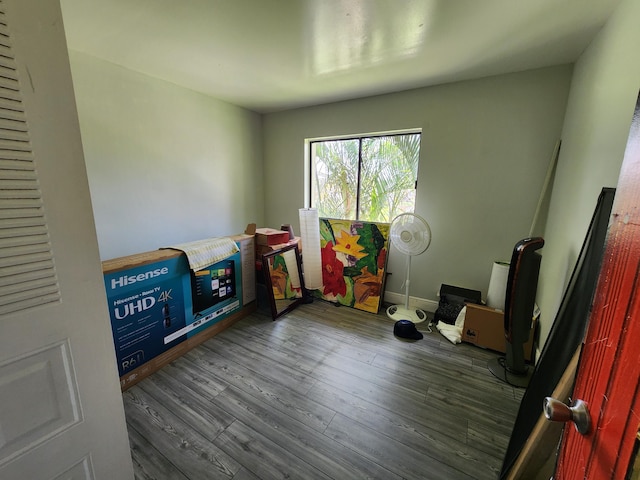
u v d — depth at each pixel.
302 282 3.29
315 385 1.91
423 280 3.05
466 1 1.41
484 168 2.56
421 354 2.28
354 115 3.12
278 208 3.95
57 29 0.70
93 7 1.47
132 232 2.52
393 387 1.90
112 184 2.33
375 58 2.08
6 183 0.65
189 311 2.28
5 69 0.62
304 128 3.51
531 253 1.78
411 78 2.46
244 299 2.88
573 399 0.67
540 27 1.63
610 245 0.57
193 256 2.22
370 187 3.30
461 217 2.74
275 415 1.65
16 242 0.68
